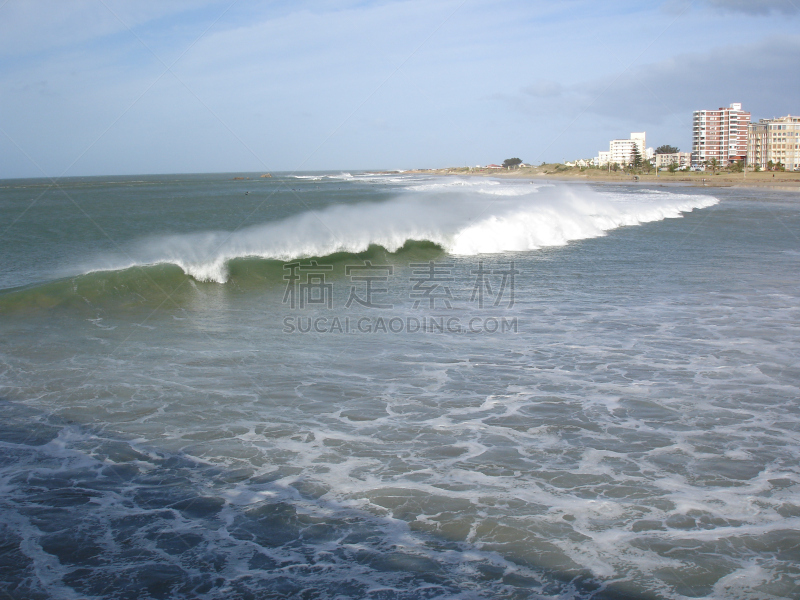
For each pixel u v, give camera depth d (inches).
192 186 4010.8
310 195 2299.5
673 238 939.3
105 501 194.5
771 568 159.8
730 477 207.8
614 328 409.4
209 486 203.9
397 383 305.9
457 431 247.3
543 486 202.1
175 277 553.0
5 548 168.7
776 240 908.6
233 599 149.7
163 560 165.0
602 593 150.6
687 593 150.4
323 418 261.3
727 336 387.9
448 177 5211.6
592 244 871.7
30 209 1818.4
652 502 191.5
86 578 157.2
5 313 436.8
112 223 1254.3
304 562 163.8
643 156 7406.5
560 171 6033.5
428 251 784.3
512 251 801.6
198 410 269.7
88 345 367.9
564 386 299.9
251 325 420.8
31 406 272.4
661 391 291.4
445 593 151.1
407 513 186.5
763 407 271.0
